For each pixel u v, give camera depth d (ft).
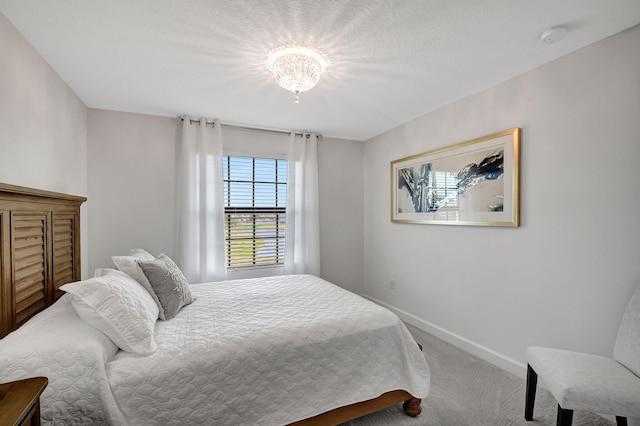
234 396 4.51
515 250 7.32
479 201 8.10
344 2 4.65
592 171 5.89
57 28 5.31
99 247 9.39
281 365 4.87
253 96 8.46
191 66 6.72
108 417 3.71
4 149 4.95
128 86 7.78
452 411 5.94
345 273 13.29
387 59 6.41
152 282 5.72
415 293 10.54
